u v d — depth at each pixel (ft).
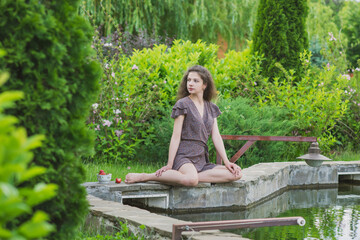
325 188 22.95
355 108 32.27
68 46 6.72
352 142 32.30
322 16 58.13
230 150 23.91
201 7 43.65
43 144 6.36
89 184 14.92
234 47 47.60
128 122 22.56
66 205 6.79
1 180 3.19
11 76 6.17
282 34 29.50
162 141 23.00
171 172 15.14
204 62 27.71
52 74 6.38
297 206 17.46
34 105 6.26
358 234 12.50
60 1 6.64
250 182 17.15
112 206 12.18
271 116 25.40
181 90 16.33
